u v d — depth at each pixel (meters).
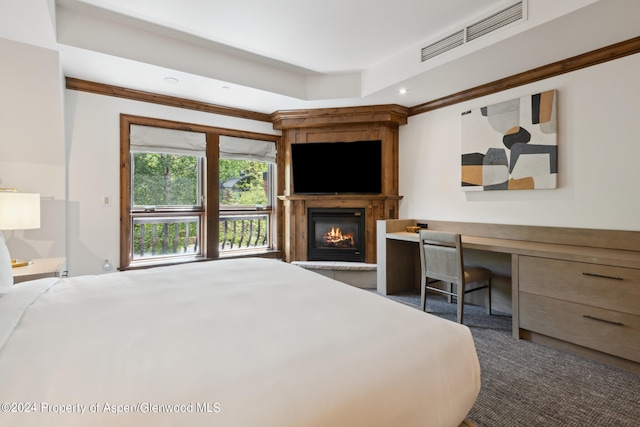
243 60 3.29
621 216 2.47
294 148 4.32
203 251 4.04
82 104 3.17
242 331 1.10
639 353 1.96
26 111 2.66
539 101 2.88
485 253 3.39
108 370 0.83
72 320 1.17
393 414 0.87
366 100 3.78
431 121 3.89
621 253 2.27
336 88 3.70
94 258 3.26
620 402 1.73
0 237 1.63
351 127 4.23
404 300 3.62
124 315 1.23
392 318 1.24
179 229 3.92
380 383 0.88
